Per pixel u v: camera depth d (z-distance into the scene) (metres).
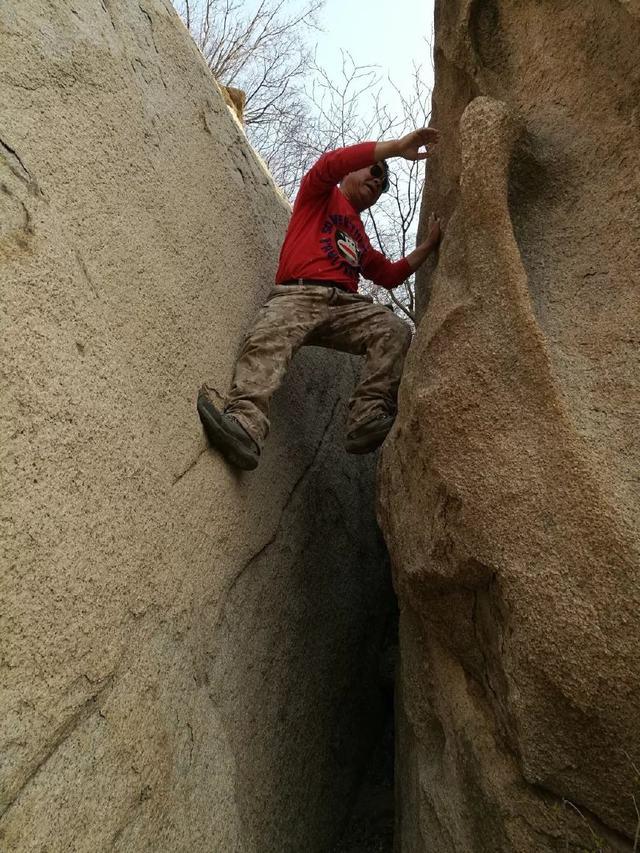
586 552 1.78
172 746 1.94
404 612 2.57
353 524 3.72
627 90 2.22
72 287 1.89
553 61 2.42
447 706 2.28
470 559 2.00
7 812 1.39
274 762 2.54
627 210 2.12
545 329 2.06
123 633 1.82
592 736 1.79
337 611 3.33
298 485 3.21
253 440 2.57
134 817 1.73
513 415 1.98
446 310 2.21
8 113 1.84
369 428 2.80
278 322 2.80
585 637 1.75
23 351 1.65
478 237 2.19
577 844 1.85
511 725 1.97
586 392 1.95
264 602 2.70
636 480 1.81
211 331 2.64
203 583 2.27
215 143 3.10
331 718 3.11
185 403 2.36
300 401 3.47
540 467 1.89
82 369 1.85
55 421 1.70
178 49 2.97
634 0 2.14
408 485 2.31
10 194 1.76
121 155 2.30
